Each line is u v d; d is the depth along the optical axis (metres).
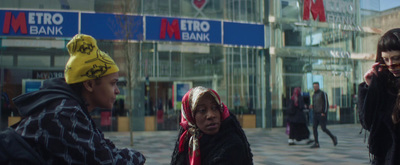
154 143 9.91
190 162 1.74
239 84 15.55
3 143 1.28
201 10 15.12
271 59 15.77
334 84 17.33
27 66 13.49
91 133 1.37
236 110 15.41
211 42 14.88
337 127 15.86
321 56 16.86
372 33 18.09
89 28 13.59
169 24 14.35
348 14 17.50
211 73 15.23
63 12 13.40
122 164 1.47
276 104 15.70
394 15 18.47
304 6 16.19
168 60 14.63
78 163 1.31
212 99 1.68
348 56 17.48
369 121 1.89
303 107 9.13
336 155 7.17
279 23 15.97
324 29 17.08
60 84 1.48
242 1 15.78
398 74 1.80
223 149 1.59
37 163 1.28
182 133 1.89
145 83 14.23
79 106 1.41
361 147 8.47
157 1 14.46
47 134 1.30
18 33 13.09
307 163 6.20
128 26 10.52
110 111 13.95
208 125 1.64
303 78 16.45
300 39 16.48
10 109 13.29
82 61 1.49
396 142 1.76
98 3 13.77
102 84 1.54
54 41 13.63
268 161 6.48
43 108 1.35
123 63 13.88
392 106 1.79
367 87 1.97
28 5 13.24
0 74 13.24
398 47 1.76
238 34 15.31
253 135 12.38
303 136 9.08
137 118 14.07
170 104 14.63
